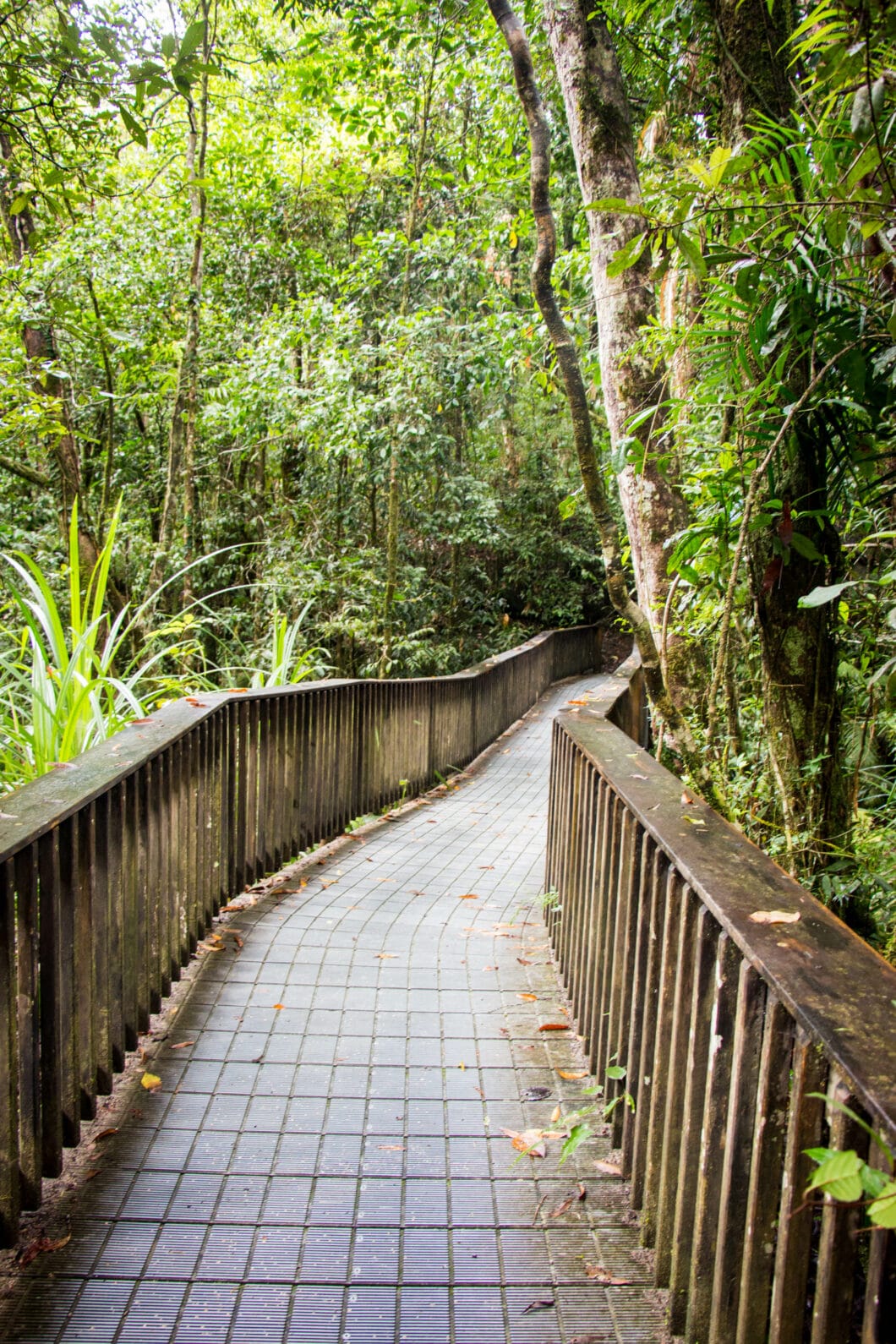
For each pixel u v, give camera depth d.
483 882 4.76
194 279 9.62
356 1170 2.11
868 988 1.13
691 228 2.03
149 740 2.74
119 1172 2.06
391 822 6.35
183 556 9.95
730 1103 1.33
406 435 9.70
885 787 2.98
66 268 8.37
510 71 7.57
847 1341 1.00
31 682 3.51
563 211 9.68
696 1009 1.55
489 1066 2.63
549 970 3.41
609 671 20.42
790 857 2.55
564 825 3.51
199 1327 1.63
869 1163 0.95
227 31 8.73
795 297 2.03
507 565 18.61
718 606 3.03
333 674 11.38
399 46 9.23
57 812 1.88
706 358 2.33
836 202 1.84
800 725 2.52
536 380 6.56
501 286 10.27
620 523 8.11
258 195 11.41
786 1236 1.12
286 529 10.97
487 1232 1.91
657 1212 1.79
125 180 9.83
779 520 2.37
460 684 8.95
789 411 2.01
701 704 3.76
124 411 11.48
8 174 3.86
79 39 2.47
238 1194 2.00
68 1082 2.07
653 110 4.42
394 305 11.55
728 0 2.76
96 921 2.27
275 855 4.55
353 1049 2.70
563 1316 1.68
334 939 3.64
